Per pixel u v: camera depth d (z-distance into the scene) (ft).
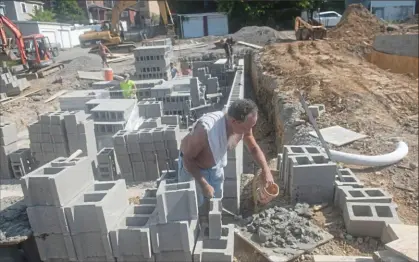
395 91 31.12
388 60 55.42
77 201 11.99
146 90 33.78
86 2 178.40
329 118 25.63
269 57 54.65
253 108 9.99
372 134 22.57
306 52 56.03
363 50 59.67
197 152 10.58
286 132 25.55
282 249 12.21
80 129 20.38
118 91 32.71
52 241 12.10
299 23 75.36
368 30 70.54
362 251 12.09
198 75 44.21
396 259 10.24
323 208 14.34
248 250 12.77
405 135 22.34
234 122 10.15
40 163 21.79
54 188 11.37
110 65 66.18
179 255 11.36
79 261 12.09
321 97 30.01
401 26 77.71
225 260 11.12
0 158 22.81
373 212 12.84
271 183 11.75
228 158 14.29
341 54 56.65
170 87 32.94
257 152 11.98
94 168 20.92
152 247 11.32
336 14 109.81
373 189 14.49
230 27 119.14
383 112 26.71
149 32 125.70
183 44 86.74
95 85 38.29
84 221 11.58
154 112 26.78
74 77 55.83
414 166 18.12
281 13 116.37
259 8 115.03
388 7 116.88
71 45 123.95
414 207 15.16
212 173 11.47
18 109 41.47
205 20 118.73
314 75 37.45
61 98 29.32
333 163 14.48
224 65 52.16
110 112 23.52
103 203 11.31
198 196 12.57
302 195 14.65
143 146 20.40
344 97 29.19
